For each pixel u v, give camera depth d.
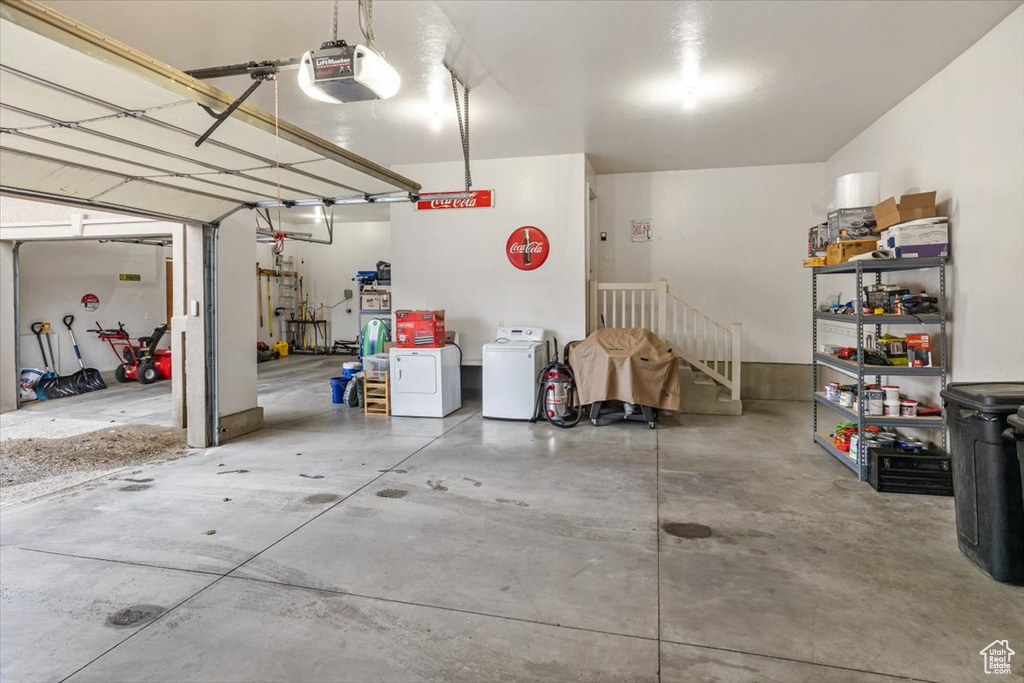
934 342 4.18
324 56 2.38
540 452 4.71
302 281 13.09
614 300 6.66
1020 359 3.25
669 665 1.93
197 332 4.96
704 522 3.19
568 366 5.86
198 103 2.50
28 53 1.98
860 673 1.88
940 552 2.78
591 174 7.01
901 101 4.78
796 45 3.74
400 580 2.55
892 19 3.37
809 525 3.13
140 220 6.11
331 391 7.39
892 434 4.14
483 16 3.32
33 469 4.35
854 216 4.49
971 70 3.74
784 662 1.94
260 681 1.87
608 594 2.41
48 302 8.07
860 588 2.44
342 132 5.61
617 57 3.90
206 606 2.34
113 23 3.30
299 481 3.99
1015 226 3.29
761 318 7.11
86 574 2.63
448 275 6.91
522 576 2.58
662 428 5.57
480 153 6.46
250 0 3.06
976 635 2.09
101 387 8.26
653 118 5.22
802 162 6.88
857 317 3.89
